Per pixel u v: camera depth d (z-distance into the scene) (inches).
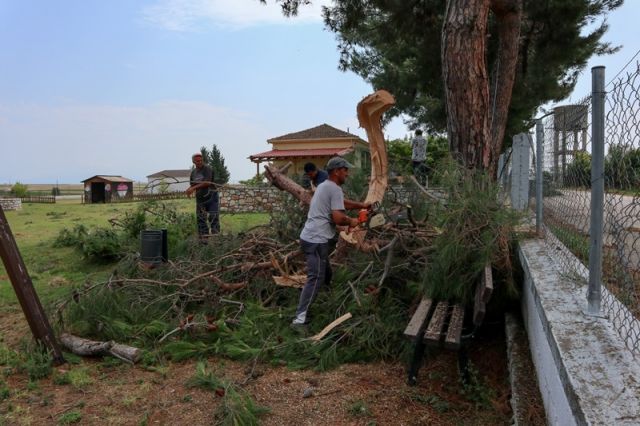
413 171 308.3
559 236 172.9
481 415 140.4
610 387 80.0
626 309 97.6
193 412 148.6
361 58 577.6
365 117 235.6
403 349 179.5
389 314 197.3
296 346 187.5
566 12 442.0
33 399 160.4
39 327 186.5
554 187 183.5
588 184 126.2
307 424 139.5
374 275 219.6
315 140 1131.9
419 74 510.3
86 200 1592.0
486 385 156.3
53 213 948.0
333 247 217.3
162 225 383.6
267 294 240.4
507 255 174.7
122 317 221.6
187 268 262.1
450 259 173.8
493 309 191.5
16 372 181.0
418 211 245.9
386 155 241.6
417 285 200.1
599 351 92.0
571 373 85.1
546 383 113.9
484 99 262.4
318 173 261.3
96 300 216.5
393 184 258.8
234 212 414.6
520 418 115.6
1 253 180.2
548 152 201.0
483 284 161.2
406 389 157.6
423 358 177.3
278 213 282.8
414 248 221.9
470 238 176.1
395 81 552.1
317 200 204.2
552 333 102.1
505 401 143.7
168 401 156.5
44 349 187.9
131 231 379.6
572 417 82.1
